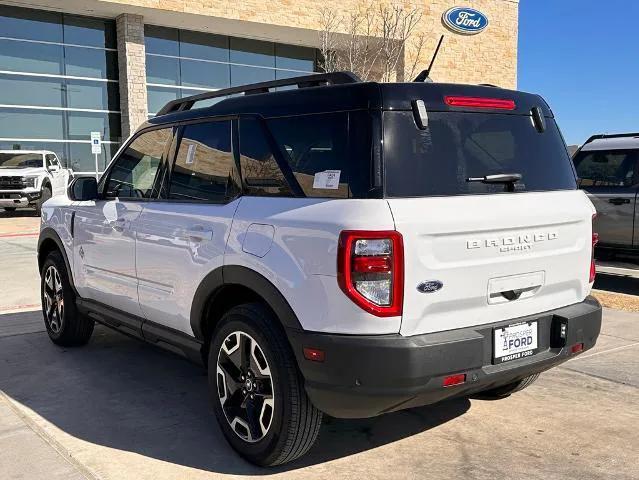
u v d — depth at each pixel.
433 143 3.20
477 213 3.13
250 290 3.53
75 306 5.47
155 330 4.29
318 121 3.28
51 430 3.93
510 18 28.19
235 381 3.56
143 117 21.64
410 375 2.89
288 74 26.12
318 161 3.23
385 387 2.90
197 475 3.36
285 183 3.35
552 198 3.54
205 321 3.84
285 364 3.18
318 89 3.35
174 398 4.50
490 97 3.50
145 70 22.14
